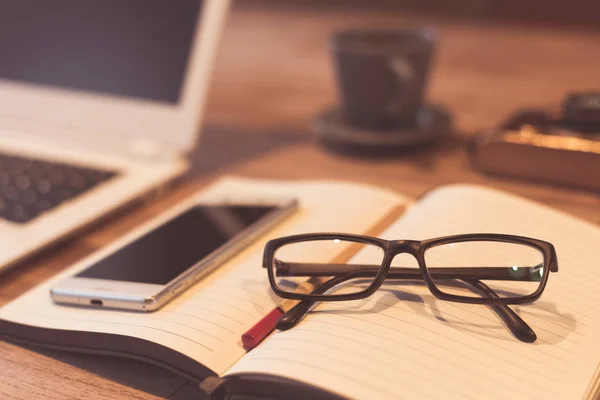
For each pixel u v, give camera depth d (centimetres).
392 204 69
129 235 65
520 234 58
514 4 201
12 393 47
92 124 86
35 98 90
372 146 92
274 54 147
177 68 81
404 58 86
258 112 114
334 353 43
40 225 66
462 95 115
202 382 43
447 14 207
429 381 41
